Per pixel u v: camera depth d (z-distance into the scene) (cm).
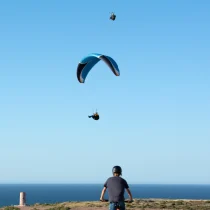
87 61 3303
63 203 6072
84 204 5738
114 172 1758
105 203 5969
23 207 5416
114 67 3117
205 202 6750
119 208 1694
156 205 5847
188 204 6288
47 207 5381
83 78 3506
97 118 2859
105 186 1736
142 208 5309
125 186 1727
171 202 6706
